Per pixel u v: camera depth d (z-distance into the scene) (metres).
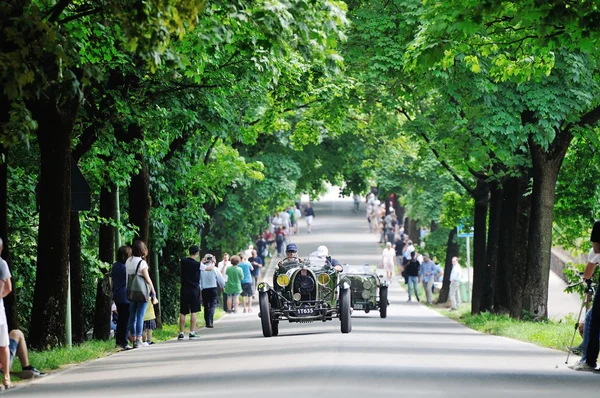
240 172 86.12
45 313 44.66
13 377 35.16
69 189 44.66
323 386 27.09
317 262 59.34
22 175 54.97
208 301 74.25
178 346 52.38
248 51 43.97
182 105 56.84
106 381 33.22
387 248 135.62
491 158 70.69
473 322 69.81
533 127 63.31
